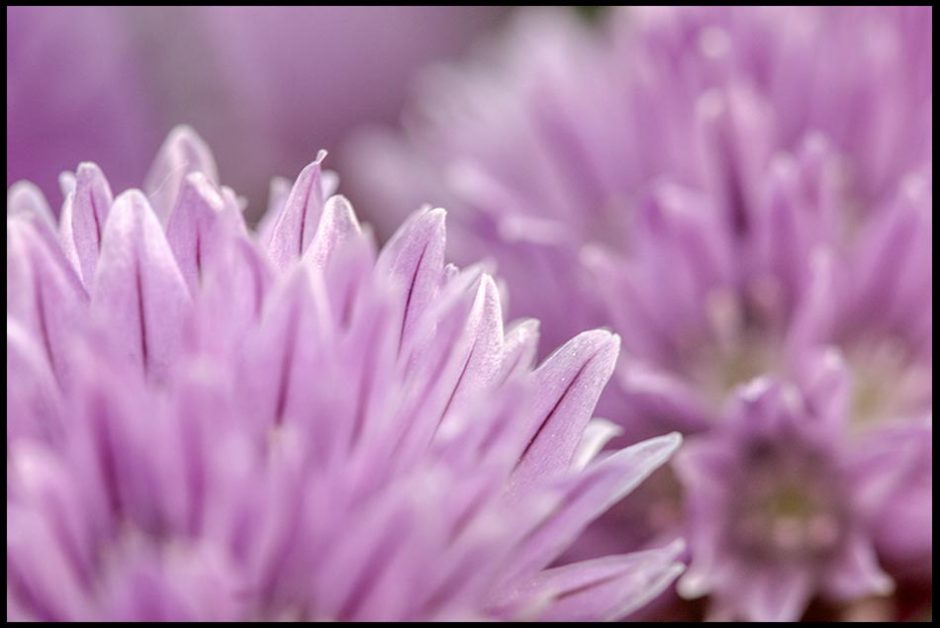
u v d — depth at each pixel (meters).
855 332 0.17
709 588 0.16
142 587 0.12
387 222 0.20
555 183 0.19
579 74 0.19
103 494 0.12
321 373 0.12
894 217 0.17
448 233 0.18
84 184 0.13
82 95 0.20
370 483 0.12
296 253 0.13
